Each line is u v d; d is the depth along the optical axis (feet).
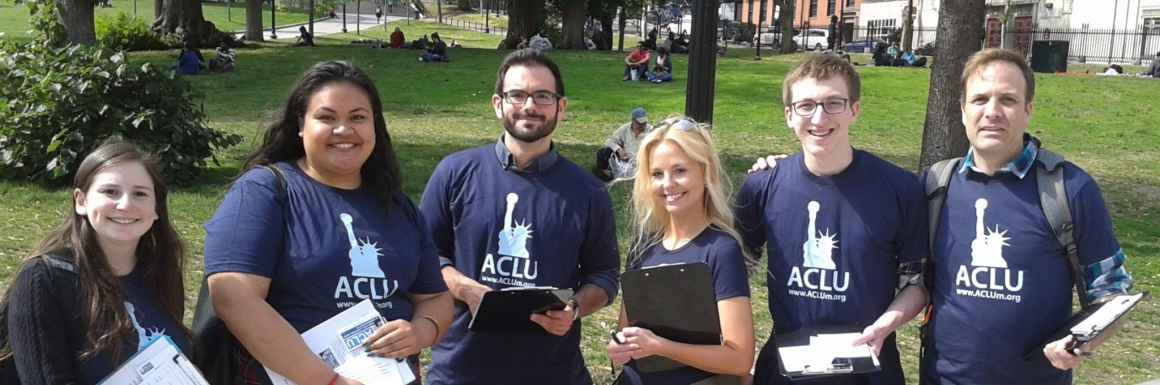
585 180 12.98
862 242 11.51
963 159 11.82
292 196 10.23
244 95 75.46
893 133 63.98
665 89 81.51
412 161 44.55
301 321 9.97
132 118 35.83
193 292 21.86
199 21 121.60
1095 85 88.38
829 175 11.76
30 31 42.16
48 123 35.37
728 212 11.96
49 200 32.91
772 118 67.62
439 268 11.48
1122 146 61.41
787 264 11.84
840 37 165.07
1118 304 10.33
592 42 153.17
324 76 10.41
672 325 11.41
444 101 75.25
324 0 245.24
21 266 9.35
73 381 9.17
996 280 11.15
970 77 11.41
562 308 11.64
